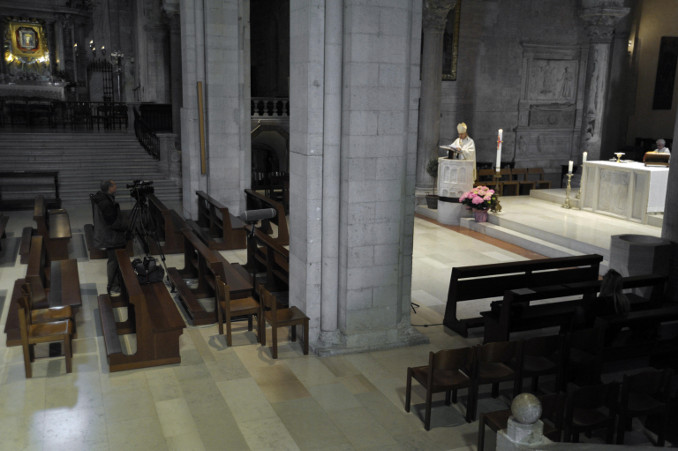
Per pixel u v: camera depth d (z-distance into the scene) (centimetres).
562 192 1822
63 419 623
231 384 707
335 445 588
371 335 815
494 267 912
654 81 2402
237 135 1543
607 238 1301
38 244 984
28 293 762
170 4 1972
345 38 736
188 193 1570
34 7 2847
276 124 2244
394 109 765
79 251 1275
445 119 2305
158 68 2620
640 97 2478
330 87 748
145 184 1248
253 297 961
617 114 2512
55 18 2908
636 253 981
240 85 1523
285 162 2372
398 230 801
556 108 2462
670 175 997
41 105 2578
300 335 830
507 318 777
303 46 755
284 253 950
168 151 1997
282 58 2775
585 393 541
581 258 968
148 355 743
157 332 739
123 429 607
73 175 1948
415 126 807
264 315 803
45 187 1859
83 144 2105
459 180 1612
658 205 1446
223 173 1545
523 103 2408
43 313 777
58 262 1066
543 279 947
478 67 2311
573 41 2422
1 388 684
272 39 2842
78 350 789
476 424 632
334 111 756
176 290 1017
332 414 646
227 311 802
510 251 1362
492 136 2392
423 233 1530
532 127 2444
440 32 1830
